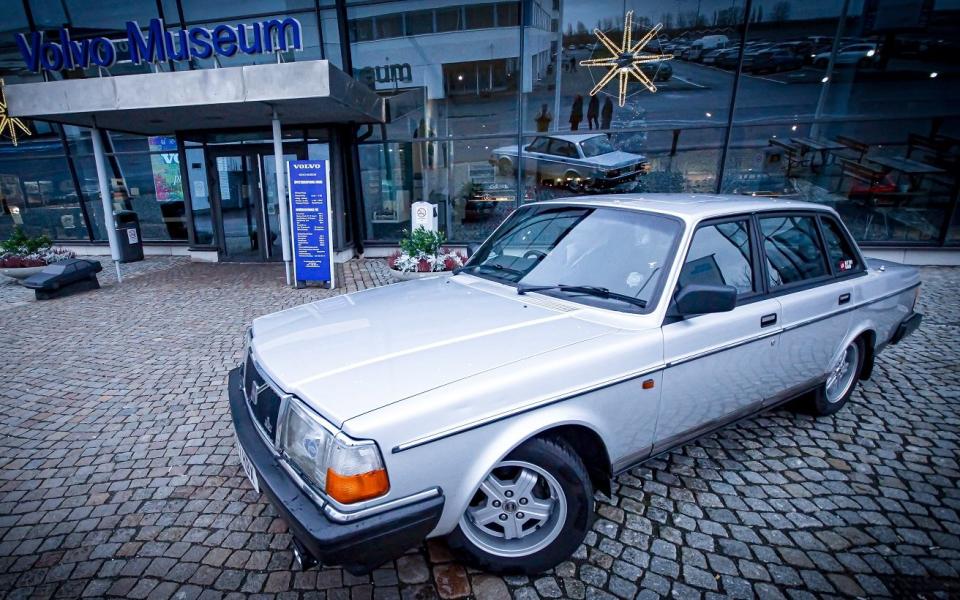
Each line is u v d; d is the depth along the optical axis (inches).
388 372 80.6
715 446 132.7
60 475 124.0
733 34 364.2
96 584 89.0
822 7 350.3
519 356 84.7
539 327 94.8
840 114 365.1
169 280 366.9
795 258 124.0
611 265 107.9
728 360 105.5
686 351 97.7
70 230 501.0
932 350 200.7
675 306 97.4
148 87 310.2
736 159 382.6
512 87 402.0
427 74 411.5
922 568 90.7
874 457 127.1
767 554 94.4
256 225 438.9
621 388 89.6
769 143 376.8
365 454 68.4
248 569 92.2
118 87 312.3
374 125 421.4
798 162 376.8
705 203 116.3
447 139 419.2
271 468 80.0
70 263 327.3
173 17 434.9
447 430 73.5
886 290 145.6
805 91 365.4
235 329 243.9
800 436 137.3
